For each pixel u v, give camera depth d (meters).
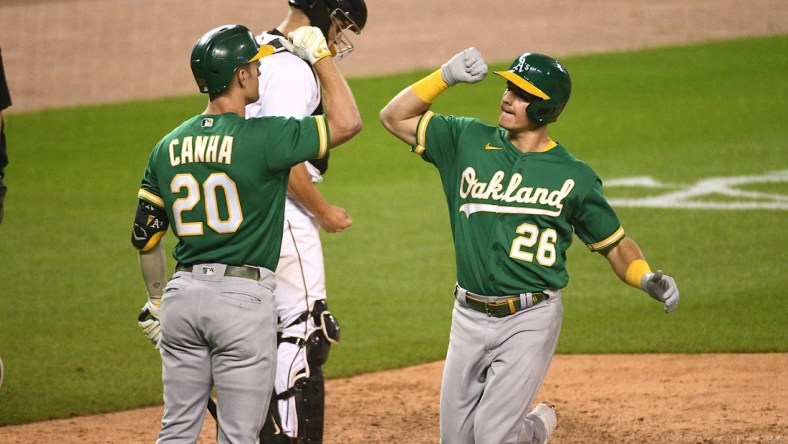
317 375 20.45
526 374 17.25
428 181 46.78
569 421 23.44
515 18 85.69
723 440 21.91
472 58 17.94
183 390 17.16
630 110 58.53
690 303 31.97
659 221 40.00
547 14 87.00
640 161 48.97
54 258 37.22
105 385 26.55
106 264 36.59
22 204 44.19
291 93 19.58
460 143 18.11
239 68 16.86
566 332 30.08
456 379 17.91
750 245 37.00
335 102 17.42
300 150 16.62
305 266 20.34
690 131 54.00
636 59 71.12
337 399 25.44
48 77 69.94
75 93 65.75
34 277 35.16
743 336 29.19
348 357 28.45
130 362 28.20
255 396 16.92
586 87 64.12
